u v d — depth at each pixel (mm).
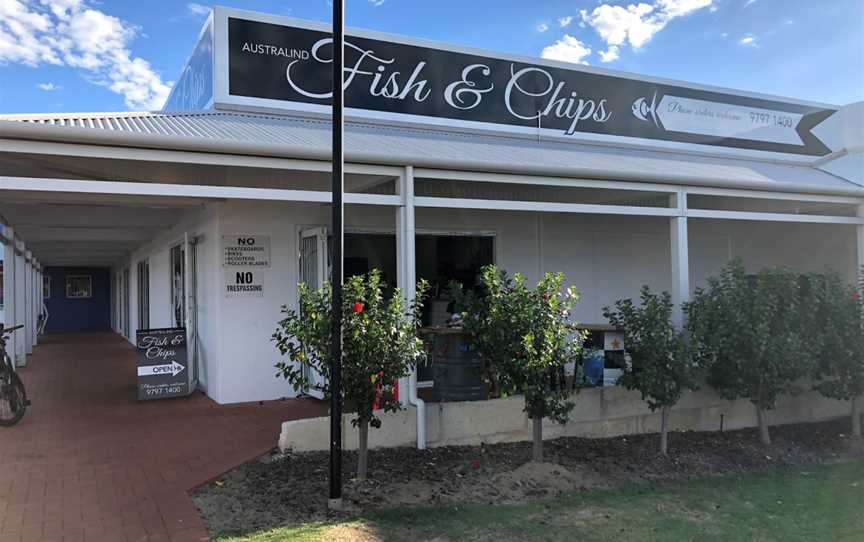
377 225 9008
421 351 5449
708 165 10164
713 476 6254
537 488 5559
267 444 6273
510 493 5406
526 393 5707
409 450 6395
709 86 12219
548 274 5918
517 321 5711
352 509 4836
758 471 6508
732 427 8172
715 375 7418
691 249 11875
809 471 6574
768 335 6941
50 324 25922
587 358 7551
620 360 7523
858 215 9586
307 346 5191
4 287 11008
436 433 6555
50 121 5875
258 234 8367
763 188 8570
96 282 26625
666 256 11539
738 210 10891
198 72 10141
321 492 5121
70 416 7547
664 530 4676
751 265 12398
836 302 7645
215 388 8242
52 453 6012
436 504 5059
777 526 4836
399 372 5230
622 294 11086
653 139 11672
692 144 12016
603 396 7379
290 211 8562
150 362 8461
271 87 9047
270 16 9055
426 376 9141
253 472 5539
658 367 6531
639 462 6523
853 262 11477
